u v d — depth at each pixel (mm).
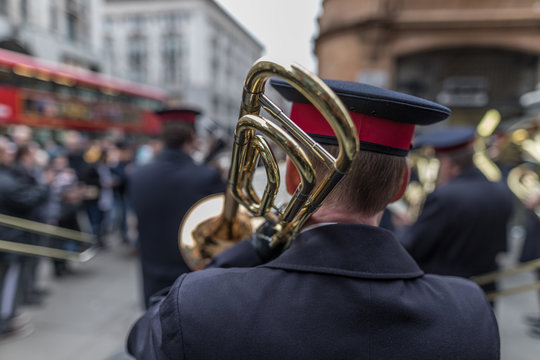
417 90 7102
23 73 7234
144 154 6094
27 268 3010
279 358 474
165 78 29375
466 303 567
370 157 567
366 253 545
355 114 553
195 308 499
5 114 6918
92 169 4738
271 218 676
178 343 483
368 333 491
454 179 1801
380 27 6801
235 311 497
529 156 3107
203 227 1086
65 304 3164
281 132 474
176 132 1796
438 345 505
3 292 2605
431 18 6746
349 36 6996
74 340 2598
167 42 29453
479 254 1732
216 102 28922
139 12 29719
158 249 1695
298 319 492
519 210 4848
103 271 3979
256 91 486
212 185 1748
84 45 19922
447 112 583
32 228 2771
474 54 6891
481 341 532
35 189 2742
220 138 2914
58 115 7922
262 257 731
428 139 1917
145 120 10609
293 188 623
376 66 6926
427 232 1738
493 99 6891
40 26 16922
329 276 527
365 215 603
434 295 558
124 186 4770
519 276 3816
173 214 1670
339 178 464
